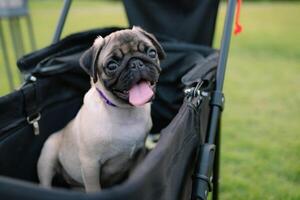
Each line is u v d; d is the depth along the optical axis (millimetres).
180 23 960
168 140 524
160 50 730
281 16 3885
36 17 3781
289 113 1544
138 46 678
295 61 2359
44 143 815
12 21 1840
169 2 961
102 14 4027
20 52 2045
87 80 883
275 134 1348
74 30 3143
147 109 751
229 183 1057
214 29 949
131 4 965
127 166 784
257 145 1265
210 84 729
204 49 899
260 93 1785
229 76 2061
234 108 1602
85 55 702
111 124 713
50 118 835
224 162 1168
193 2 945
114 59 667
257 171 1113
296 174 1089
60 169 821
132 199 434
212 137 678
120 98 688
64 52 841
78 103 893
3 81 1907
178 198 584
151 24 971
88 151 725
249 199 989
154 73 671
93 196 418
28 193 424
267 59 2406
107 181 799
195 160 660
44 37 2854
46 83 811
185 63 876
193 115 633
